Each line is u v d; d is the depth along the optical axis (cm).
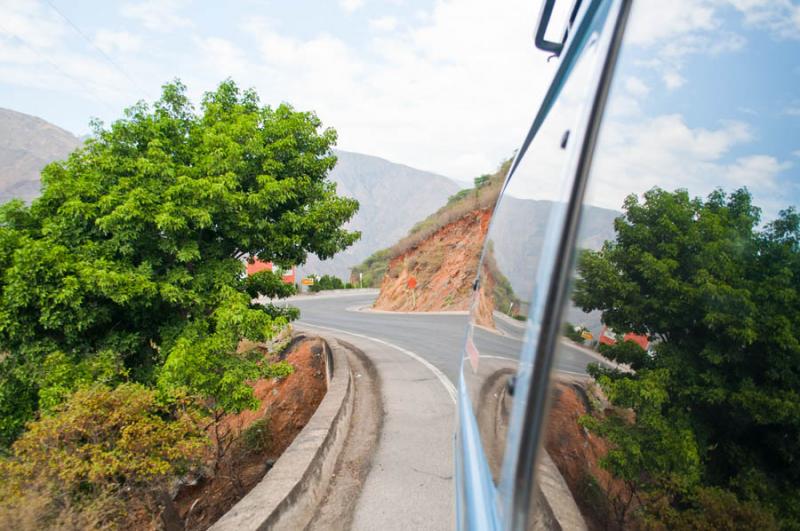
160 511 453
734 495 96
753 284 99
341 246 1177
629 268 108
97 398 457
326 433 508
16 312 812
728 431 101
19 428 808
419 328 1994
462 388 260
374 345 1484
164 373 746
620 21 71
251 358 889
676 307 105
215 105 1143
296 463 435
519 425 69
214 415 820
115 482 411
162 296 888
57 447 402
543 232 102
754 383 99
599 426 106
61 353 787
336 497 464
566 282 60
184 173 961
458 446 229
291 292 1157
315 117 1198
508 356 136
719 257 100
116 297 831
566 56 138
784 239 94
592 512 101
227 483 786
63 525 353
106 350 852
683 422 105
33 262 805
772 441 97
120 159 984
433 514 428
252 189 1042
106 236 940
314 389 1234
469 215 3528
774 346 96
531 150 178
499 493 97
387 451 576
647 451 104
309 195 1131
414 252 3822
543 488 98
